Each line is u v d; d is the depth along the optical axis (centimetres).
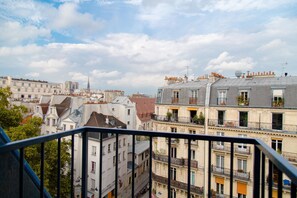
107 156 2222
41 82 7900
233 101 1684
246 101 1631
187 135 197
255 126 1588
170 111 2005
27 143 162
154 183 1966
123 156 2572
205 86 1830
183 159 1789
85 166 233
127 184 2680
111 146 2295
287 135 1447
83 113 2617
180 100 1944
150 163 222
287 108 1460
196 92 1864
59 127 2709
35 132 1439
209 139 192
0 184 176
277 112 1505
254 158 180
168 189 212
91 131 231
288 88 1480
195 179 1772
